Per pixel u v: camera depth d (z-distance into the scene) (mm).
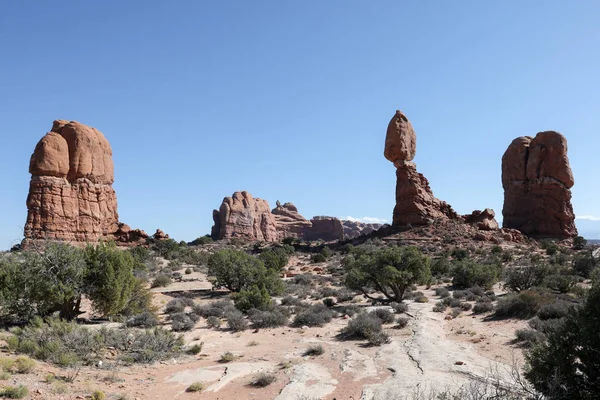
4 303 19109
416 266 28719
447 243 74375
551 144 90562
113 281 21047
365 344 17406
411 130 89500
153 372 13523
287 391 11602
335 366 14328
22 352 13414
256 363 14828
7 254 22953
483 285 36625
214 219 161125
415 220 83375
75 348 14297
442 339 17719
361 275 29234
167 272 49406
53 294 19469
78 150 68688
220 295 33781
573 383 8367
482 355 14898
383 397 10891
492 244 75125
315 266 62906
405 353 15734
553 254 64500
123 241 75062
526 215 91625
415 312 24203
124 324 19969
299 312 25312
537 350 9273
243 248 99125
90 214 68438
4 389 9281
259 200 168875
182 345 17344
